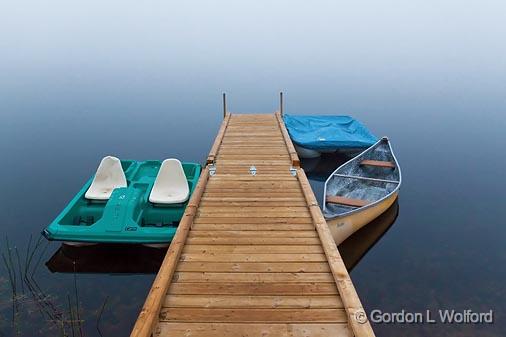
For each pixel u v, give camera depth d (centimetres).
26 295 586
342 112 1964
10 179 1074
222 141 984
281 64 3878
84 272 648
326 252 462
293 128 1246
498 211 912
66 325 529
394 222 859
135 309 566
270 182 706
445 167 1223
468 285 638
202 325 354
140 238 596
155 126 1697
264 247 488
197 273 431
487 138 1544
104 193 738
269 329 351
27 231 781
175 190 740
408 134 1603
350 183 891
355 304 367
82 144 1430
